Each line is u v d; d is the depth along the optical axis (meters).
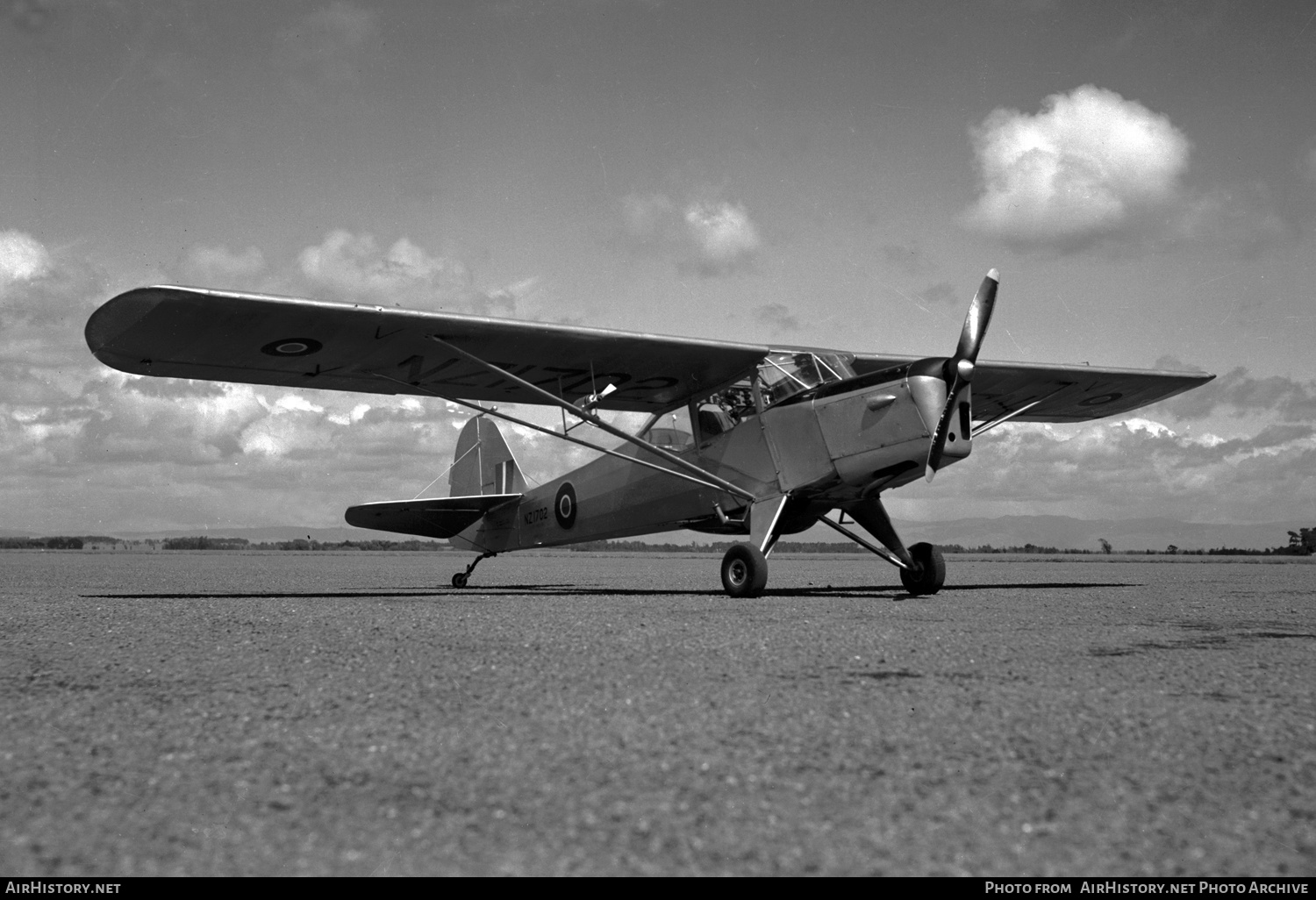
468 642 4.75
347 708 3.06
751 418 9.23
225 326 7.96
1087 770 2.29
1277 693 3.27
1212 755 2.42
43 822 1.95
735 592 8.48
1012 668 3.80
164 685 3.55
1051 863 1.72
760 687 3.38
